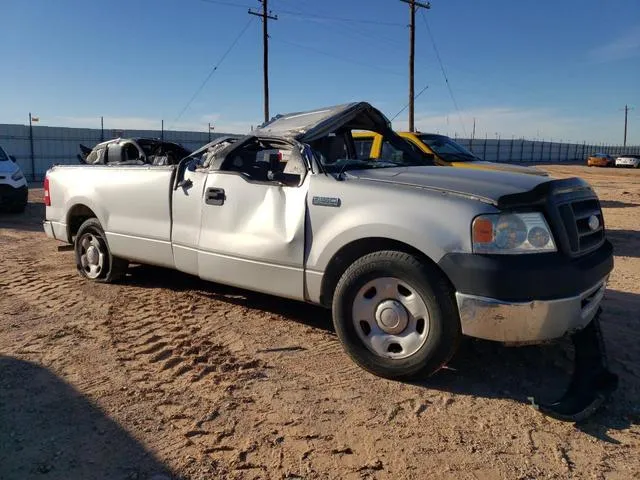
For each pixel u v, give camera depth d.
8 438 2.98
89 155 7.57
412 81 27.20
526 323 3.23
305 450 2.90
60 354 4.09
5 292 5.72
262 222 4.28
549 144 75.50
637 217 12.76
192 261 4.84
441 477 2.69
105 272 5.96
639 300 5.50
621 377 3.73
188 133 38.12
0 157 13.14
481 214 3.33
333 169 4.22
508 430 3.10
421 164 5.55
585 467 2.77
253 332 4.57
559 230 3.35
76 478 2.65
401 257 3.53
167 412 3.27
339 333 3.82
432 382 3.68
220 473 2.70
